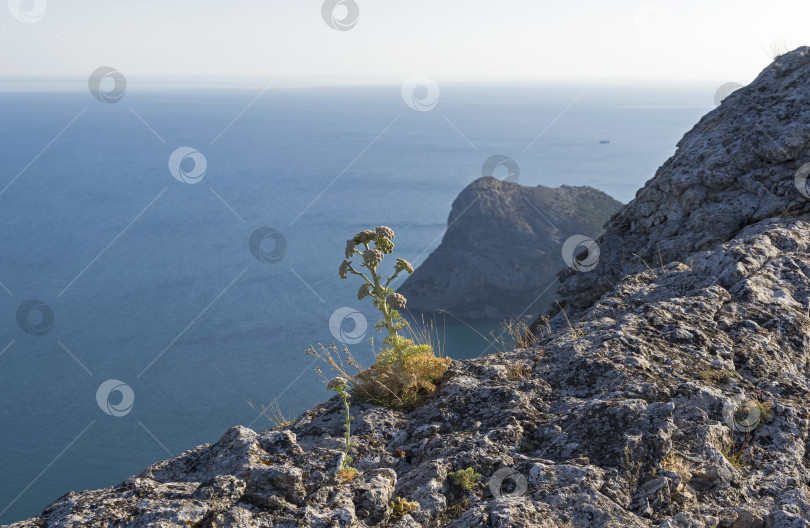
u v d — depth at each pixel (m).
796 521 3.50
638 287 7.00
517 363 5.64
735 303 5.93
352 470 4.23
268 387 113.62
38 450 93.62
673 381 4.80
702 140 11.13
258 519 3.36
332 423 5.24
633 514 3.60
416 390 5.51
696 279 6.68
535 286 106.50
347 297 168.50
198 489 3.53
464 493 4.05
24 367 133.62
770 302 5.93
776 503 3.77
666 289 6.69
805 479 4.04
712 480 3.91
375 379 5.58
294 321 153.38
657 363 5.10
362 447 4.79
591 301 11.06
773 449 4.27
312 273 192.88
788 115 10.33
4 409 110.88
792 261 6.59
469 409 5.08
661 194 11.10
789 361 5.27
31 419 106.31
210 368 126.56
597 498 3.65
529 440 4.45
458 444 4.49
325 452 4.05
